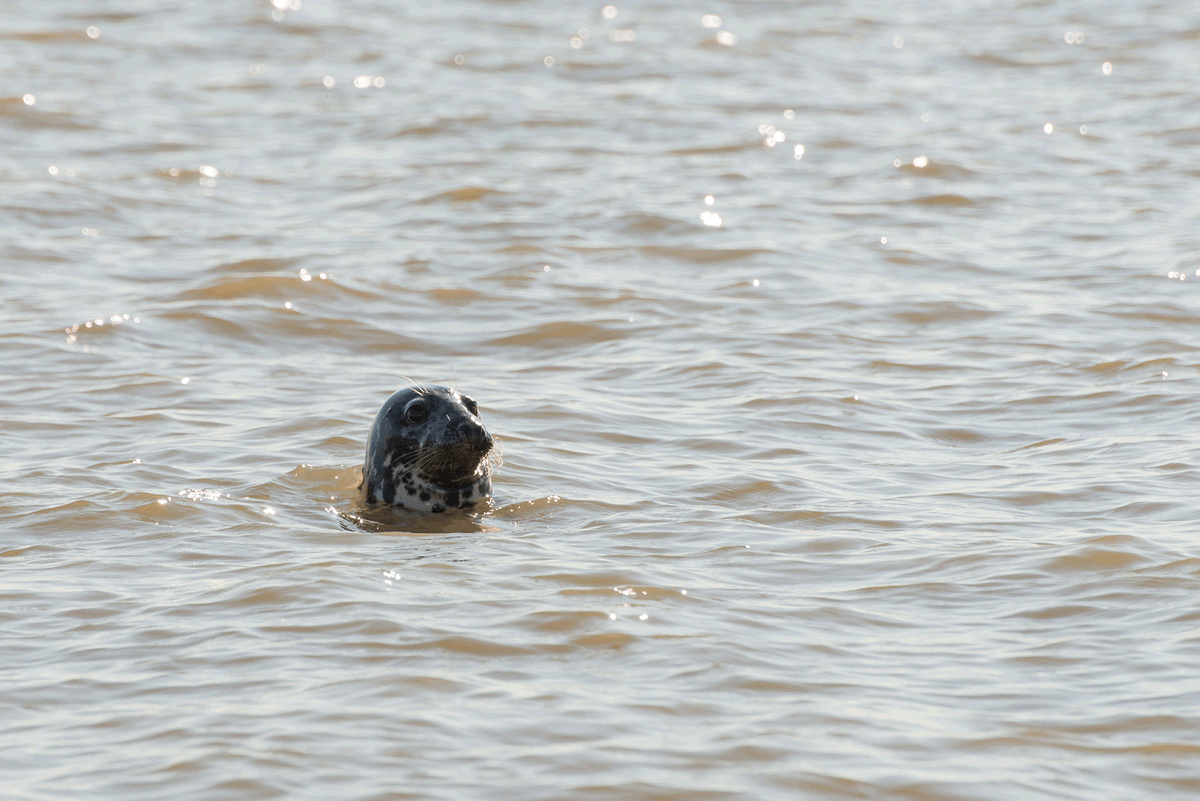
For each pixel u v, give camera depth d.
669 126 111.44
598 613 31.02
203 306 65.75
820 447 47.16
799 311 65.88
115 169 96.94
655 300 67.75
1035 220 83.06
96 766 23.92
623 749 24.52
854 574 34.44
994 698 26.92
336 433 48.84
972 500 40.91
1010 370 56.19
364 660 28.42
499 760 24.09
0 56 135.12
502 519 40.16
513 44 148.88
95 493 41.34
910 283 70.44
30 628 30.64
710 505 41.03
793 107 119.06
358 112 116.94
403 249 77.19
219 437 48.25
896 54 145.75
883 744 24.91
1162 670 28.11
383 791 23.00
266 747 24.47
